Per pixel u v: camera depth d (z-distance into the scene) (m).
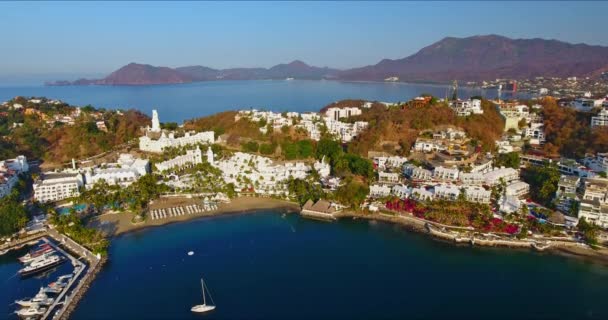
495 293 152.25
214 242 192.62
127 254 179.88
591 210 198.38
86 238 183.38
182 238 196.38
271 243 192.50
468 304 145.25
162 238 196.12
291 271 167.25
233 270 167.38
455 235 194.75
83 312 139.00
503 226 197.12
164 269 167.50
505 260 176.00
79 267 165.50
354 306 143.38
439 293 152.25
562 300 147.88
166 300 146.00
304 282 158.88
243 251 184.12
